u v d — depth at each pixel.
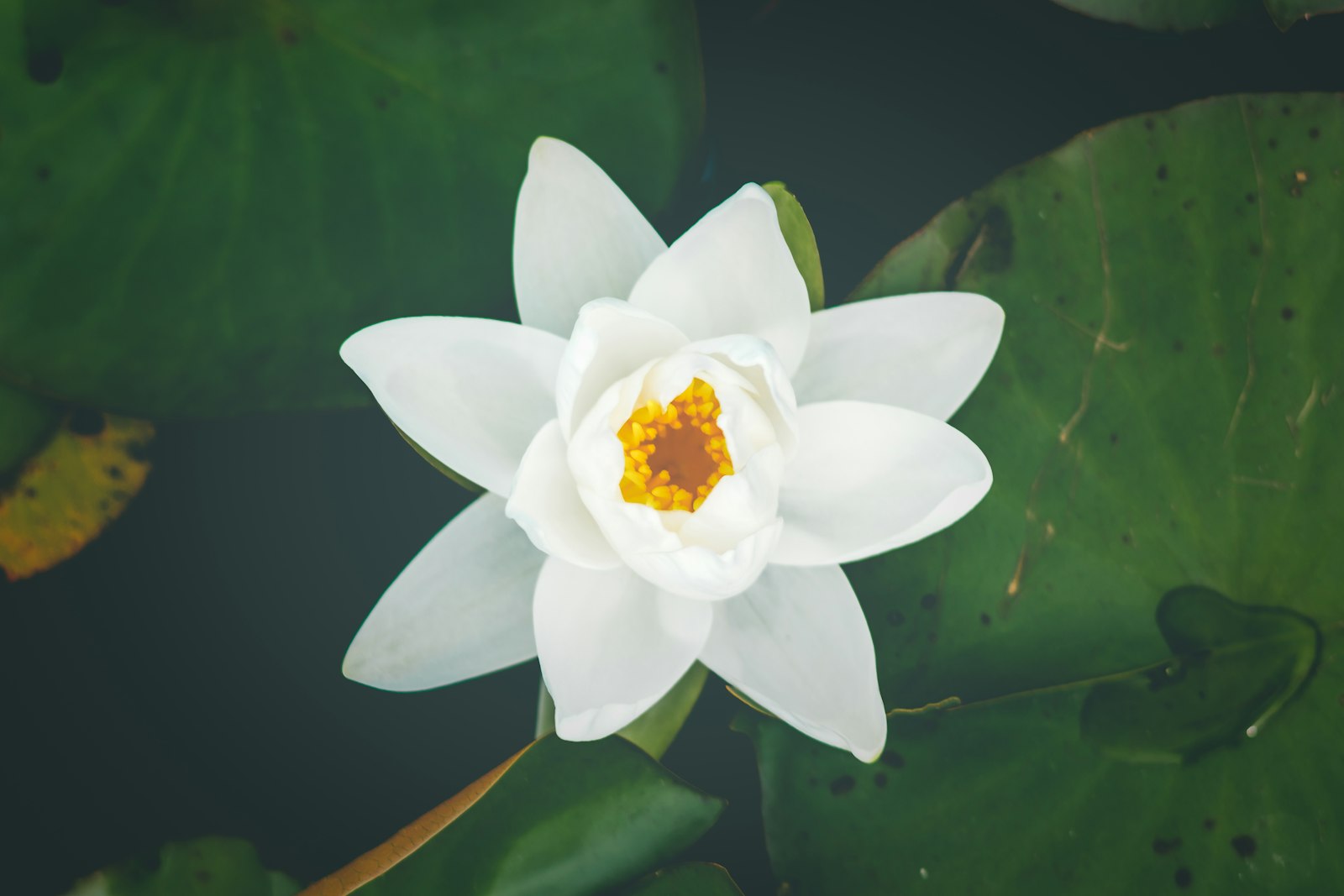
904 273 0.92
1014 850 0.90
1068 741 0.90
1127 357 0.92
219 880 0.91
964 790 0.90
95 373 0.91
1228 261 0.92
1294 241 0.92
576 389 0.88
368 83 0.91
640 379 0.89
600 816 0.90
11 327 0.90
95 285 0.91
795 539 0.89
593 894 0.89
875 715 0.89
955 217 0.92
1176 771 0.90
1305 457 0.91
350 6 0.91
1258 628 0.91
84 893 0.91
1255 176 0.92
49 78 0.90
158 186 0.91
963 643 0.91
